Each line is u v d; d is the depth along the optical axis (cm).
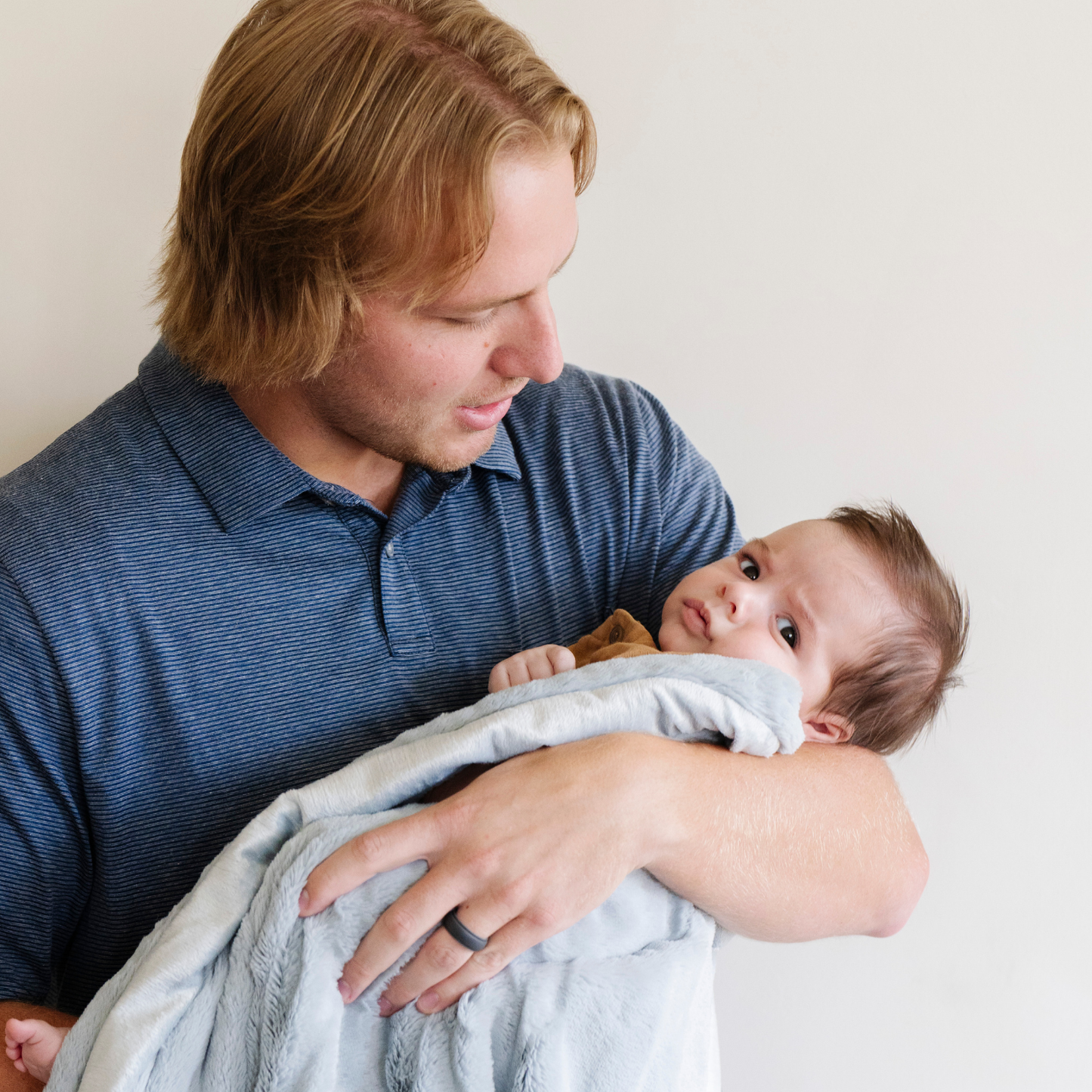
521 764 85
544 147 79
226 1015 81
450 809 82
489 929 80
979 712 145
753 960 156
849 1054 156
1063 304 136
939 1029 154
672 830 85
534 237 80
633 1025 84
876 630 105
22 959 93
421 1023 83
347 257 80
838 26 133
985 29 131
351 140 77
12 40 120
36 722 88
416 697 101
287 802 86
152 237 129
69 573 88
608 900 88
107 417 98
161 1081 79
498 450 107
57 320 129
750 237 139
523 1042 81
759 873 90
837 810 95
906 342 140
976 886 149
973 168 135
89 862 95
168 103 126
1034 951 149
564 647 105
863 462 144
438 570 104
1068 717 144
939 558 144
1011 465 140
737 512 148
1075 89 132
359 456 98
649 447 117
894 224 137
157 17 123
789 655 105
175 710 92
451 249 78
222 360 89
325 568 97
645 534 115
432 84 76
